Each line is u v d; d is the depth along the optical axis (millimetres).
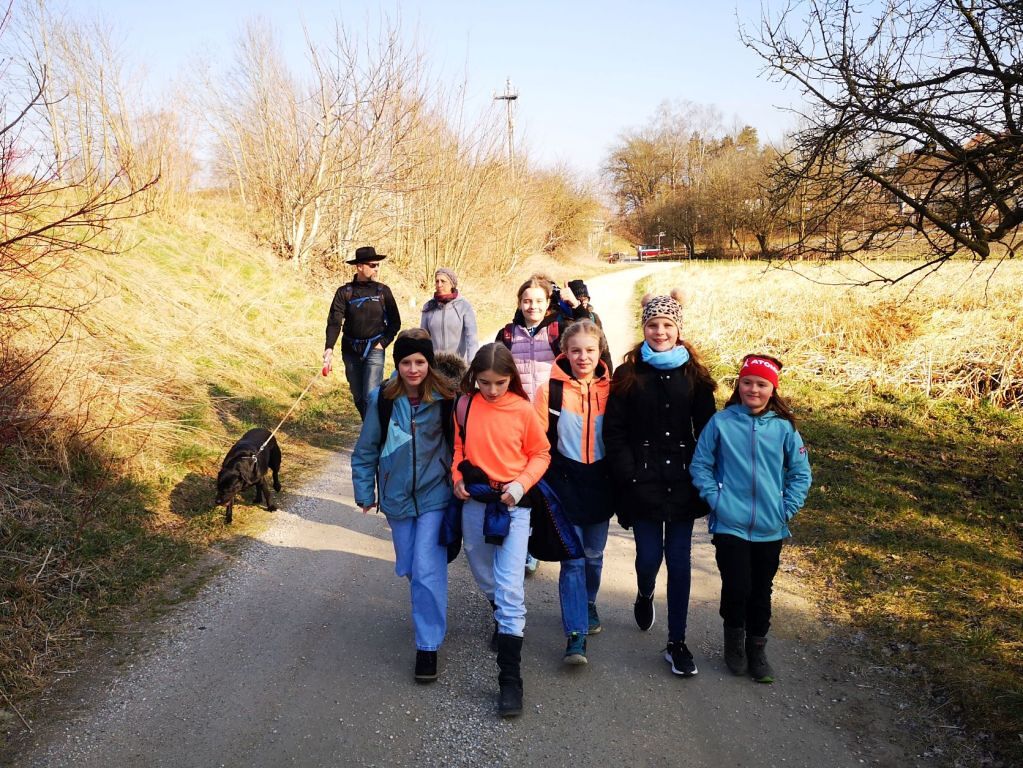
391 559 5352
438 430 3754
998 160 5426
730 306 16688
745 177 48906
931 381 10039
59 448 5715
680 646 3801
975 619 4254
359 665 3893
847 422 8961
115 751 3170
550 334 5375
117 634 4148
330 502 6578
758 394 3547
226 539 5602
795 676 3807
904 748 3221
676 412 3748
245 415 8531
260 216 18297
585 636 3846
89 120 13312
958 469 7223
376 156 17562
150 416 6996
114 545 5031
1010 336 10500
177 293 10773
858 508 6199
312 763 3117
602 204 62094
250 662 3906
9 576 4363
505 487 3543
